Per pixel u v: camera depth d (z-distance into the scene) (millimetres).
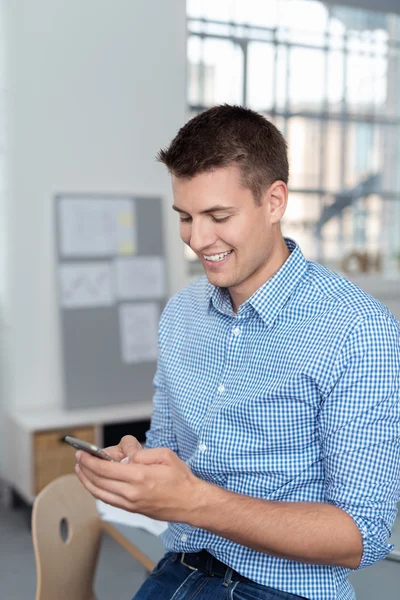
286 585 1231
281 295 1282
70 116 4086
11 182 3961
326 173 5461
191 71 4824
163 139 4375
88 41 4098
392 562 1607
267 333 1290
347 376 1181
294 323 1270
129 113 4258
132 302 4273
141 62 4262
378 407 1169
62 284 4074
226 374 1330
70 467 3801
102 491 1101
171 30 4336
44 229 4062
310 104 5332
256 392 1261
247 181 1195
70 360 4086
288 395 1229
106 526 1793
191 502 1094
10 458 3996
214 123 1192
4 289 4051
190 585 1313
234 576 1275
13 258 3998
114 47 4176
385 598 1439
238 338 1323
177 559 1390
